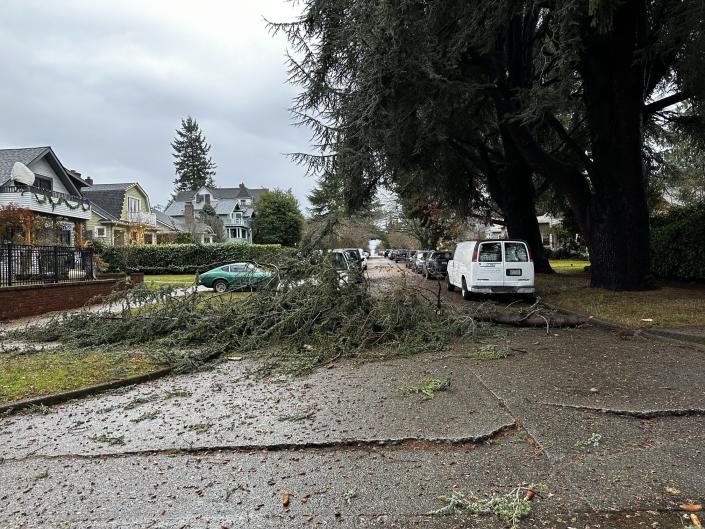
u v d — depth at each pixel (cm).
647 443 392
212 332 837
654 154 2008
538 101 1030
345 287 850
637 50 1081
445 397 519
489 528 281
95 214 3956
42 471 371
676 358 673
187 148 9406
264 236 5841
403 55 1109
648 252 1270
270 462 376
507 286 1335
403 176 2028
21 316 1295
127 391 591
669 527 276
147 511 308
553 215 3028
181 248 3472
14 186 2553
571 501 307
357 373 639
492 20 1062
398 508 305
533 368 629
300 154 1558
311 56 1419
